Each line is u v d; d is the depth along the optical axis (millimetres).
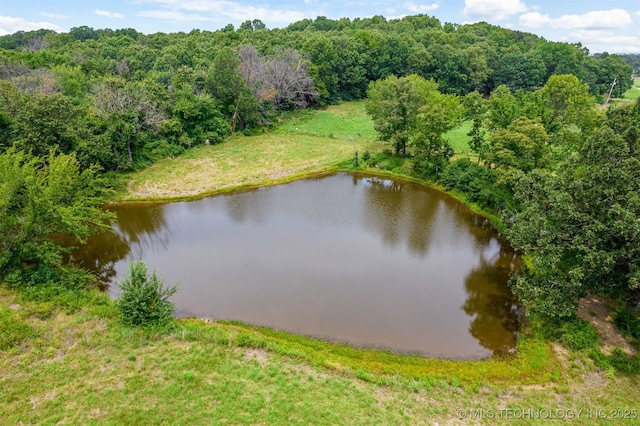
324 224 34125
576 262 21328
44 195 23594
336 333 21594
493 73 86062
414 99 45469
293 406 16094
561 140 35125
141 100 44875
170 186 41000
